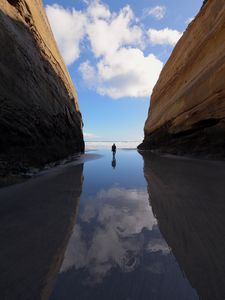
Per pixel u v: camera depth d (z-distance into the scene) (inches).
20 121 446.3
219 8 700.7
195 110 765.3
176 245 130.3
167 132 1131.3
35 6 916.0
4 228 157.5
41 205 217.0
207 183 311.3
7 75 486.6
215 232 148.0
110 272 102.4
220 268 105.9
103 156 997.2
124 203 225.1
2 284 92.7
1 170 339.6
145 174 423.5
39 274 100.3
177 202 222.1
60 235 145.9
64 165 583.5
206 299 84.0
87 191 281.1
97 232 151.3
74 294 86.8
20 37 641.6
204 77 710.5
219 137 625.0
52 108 724.0
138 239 139.7
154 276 99.6
